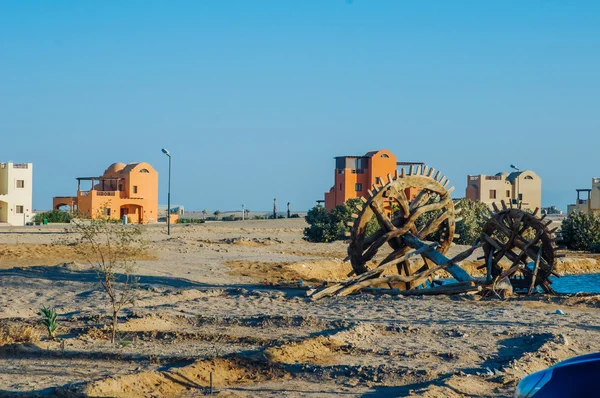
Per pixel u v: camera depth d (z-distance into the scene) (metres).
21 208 90.00
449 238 29.88
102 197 95.44
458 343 15.75
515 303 22.83
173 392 11.54
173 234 62.88
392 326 17.52
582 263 46.50
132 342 15.60
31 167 90.75
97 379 11.41
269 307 21.84
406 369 12.80
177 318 19.08
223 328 17.69
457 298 24.17
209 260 38.50
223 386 12.02
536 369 13.30
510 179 102.81
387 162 91.44
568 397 6.66
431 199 44.88
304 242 56.12
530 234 47.06
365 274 26.08
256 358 13.47
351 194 91.00
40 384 11.60
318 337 15.41
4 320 18.14
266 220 98.50
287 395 11.32
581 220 56.19
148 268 33.16
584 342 15.97
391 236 27.66
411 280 26.59
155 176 102.81
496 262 28.61
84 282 27.19
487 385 12.02
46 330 16.92
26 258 36.81
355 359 14.05
